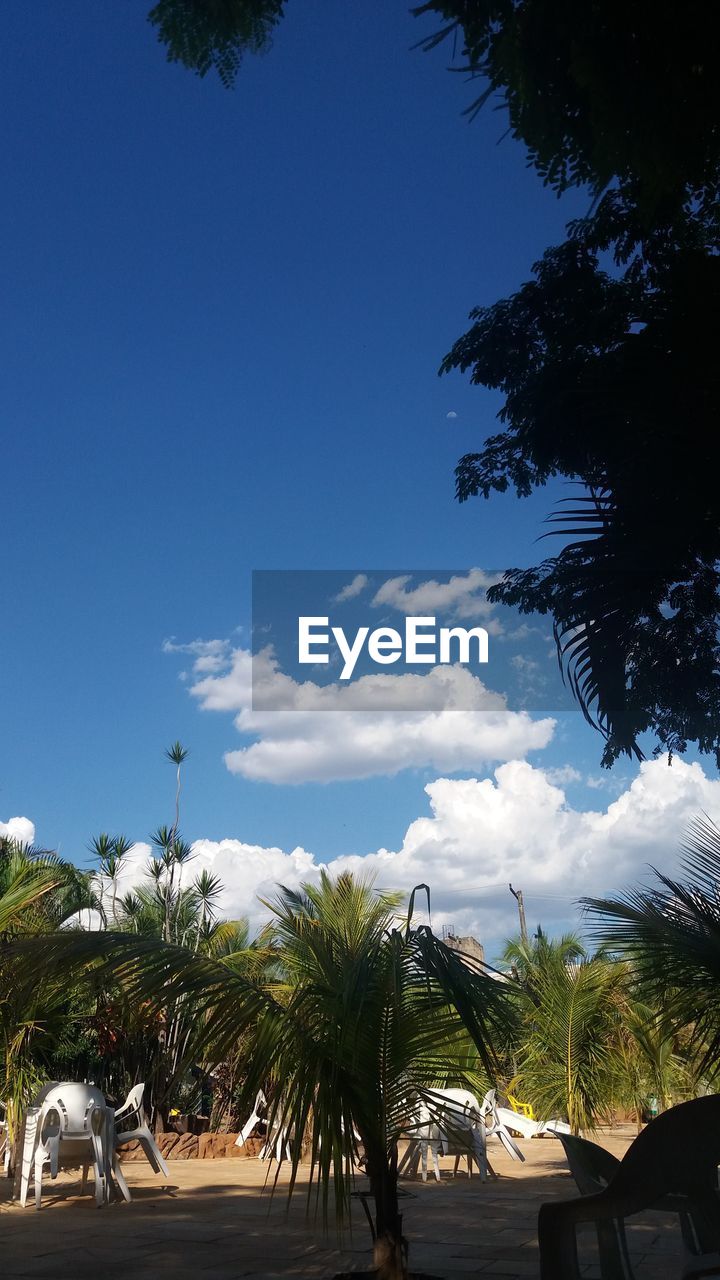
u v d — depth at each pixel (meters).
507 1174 12.31
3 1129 12.65
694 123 3.90
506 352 8.12
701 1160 4.27
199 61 3.53
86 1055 14.71
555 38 3.88
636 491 5.89
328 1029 5.51
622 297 7.10
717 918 4.94
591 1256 6.46
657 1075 11.10
